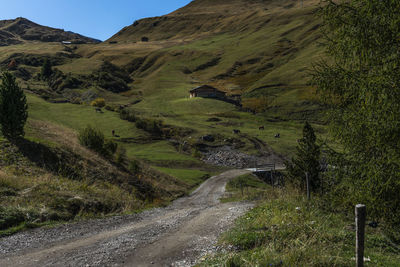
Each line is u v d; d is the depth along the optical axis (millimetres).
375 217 8453
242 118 107188
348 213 10891
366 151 8086
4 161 21547
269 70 188000
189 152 75750
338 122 8727
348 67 8641
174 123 94500
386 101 7004
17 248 8625
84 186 20172
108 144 38219
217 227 10555
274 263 5703
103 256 7648
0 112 25719
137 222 13578
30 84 144375
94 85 153250
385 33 7473
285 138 85625
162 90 162500
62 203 15109
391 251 7312
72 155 28125
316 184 17297
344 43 8391
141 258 7438
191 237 9328
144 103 130250
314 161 18094
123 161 38438
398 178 7332
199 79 199375
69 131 44062
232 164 69000
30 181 17500
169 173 50281
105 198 19359
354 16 8086
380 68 7742
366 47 7840
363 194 8156
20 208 12594
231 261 6078
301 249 6152
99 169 28234
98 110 96938
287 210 10633
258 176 57719
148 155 65875
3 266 7043
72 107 97062
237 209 14695
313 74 9094
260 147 78500
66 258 7551
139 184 30859
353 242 7270
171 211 18422
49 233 10602
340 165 8805
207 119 103438
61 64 198250
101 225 12555
